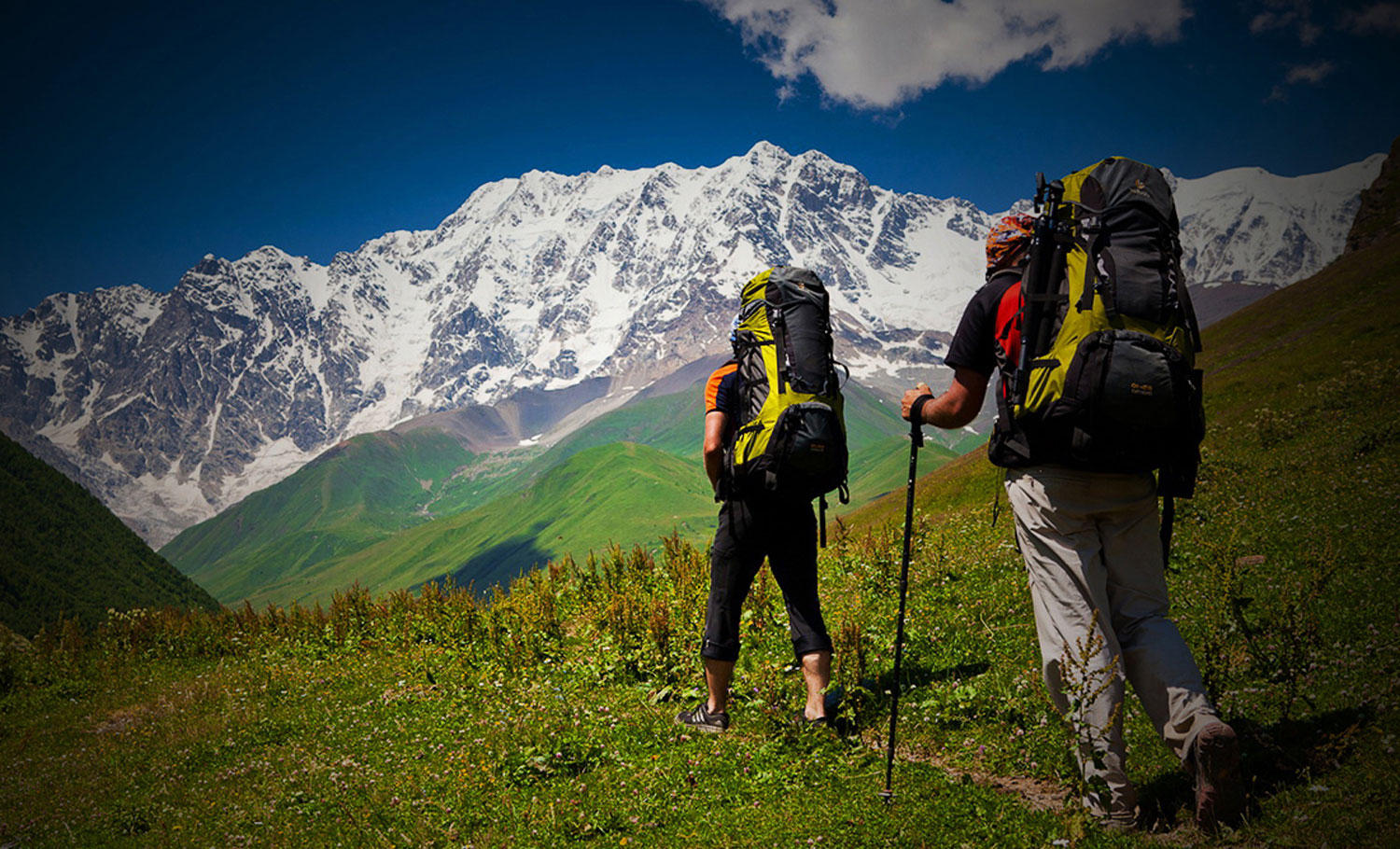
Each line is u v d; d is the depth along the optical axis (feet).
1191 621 22.16
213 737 31.78
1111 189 13.12
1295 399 118.73
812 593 20.06
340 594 50.75
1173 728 12.82
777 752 18.79
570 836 17.07
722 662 20.68
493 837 17.51
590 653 31.17
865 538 41.29
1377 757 13.08
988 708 19.21
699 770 18.66
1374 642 17.81
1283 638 16.71
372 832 19.17
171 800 25.55
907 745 18.53
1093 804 13.51
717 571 20.42
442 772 22.07
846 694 20.67
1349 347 178.70
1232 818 12.31
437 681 33.06
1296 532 29.60
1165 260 12.71
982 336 14.17
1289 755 14.05
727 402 19.49
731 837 15.65
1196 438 12.53
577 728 22.90
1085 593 13.35
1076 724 13.34
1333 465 42.98
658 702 24.23
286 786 24.00
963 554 37.91
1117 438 12.39
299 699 35.32
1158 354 12.14
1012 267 14.10
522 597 38.60
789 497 18.58
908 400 15.80
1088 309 12.63
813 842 14.67
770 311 18.58
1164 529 13.56
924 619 27.84
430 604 44.98
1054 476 13.33
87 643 57.77
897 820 14.92
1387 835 11.14
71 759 33.63
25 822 26.53
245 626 55.72
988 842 13.69
